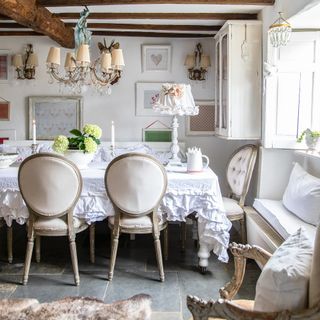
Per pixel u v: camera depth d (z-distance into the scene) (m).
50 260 3.54
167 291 2.94
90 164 3.98
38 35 5.07
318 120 3.63
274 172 3.80
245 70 4.01
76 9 4.03
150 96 5.14
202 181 3.18
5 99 5.16
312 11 2.97
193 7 3.93
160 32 4.99
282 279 1.49
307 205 2.98
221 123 4.39
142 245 3.98
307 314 1.40
